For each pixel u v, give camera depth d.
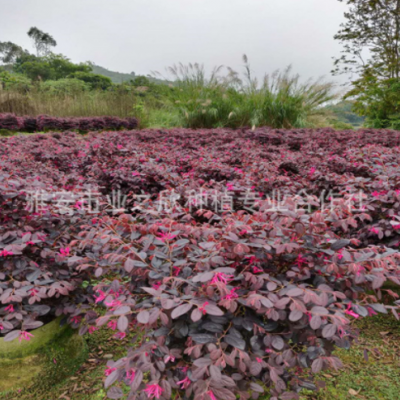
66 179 3.15
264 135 7.18
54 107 12.62
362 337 2.08
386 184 2.47
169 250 1.42
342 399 1.64
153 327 1.28
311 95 10.66
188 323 1.22
